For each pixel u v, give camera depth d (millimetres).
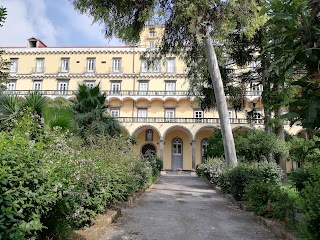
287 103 3543
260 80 16469
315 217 3744
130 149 11609
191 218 7180
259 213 6922
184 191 13469
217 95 13281
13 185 2928
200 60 16016
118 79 39562
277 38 3721
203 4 11281
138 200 9945
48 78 39938
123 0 11883
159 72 39438
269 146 15023
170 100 38688
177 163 37938
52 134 5551
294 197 6855
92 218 5625
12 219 2689
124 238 5145
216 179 14508
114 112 38812
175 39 14047
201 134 38125
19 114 6098
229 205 9406
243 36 14906
